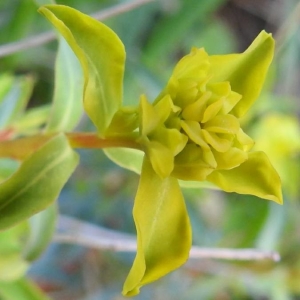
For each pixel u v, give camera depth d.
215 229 0.34
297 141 0.31
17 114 0.22
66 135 0.14
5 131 0.19
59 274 0.28
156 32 0.34
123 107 0.14
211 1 0.34
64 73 0.16
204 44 0.38
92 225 0.26
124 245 0.21
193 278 0.31
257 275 0.30
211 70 0.15
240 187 0.14
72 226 0.23
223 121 0.14
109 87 0.14
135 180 0.30
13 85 0.22
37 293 0.21
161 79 0.29
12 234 0.20
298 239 0.31
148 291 0.31
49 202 0.14
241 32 0.43
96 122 0.14
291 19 0.30
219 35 0.39
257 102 0.31
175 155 0.14
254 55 0.15
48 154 0.14
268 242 0.29
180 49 0.38
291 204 0.32
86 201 0.29
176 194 0.14
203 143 0.14
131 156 0.15
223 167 0.14
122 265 0.31
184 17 0.33
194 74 0.14
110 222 0.31
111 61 0.14
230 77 0.15
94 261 0.30
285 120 0.31
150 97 0.29
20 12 0.27
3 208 0.13
